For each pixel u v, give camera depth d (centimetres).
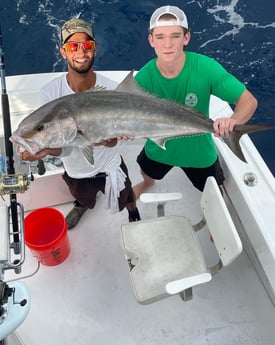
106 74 364
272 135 577
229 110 331
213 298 298
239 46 668
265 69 640
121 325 285
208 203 267
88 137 216
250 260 319
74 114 208
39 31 680
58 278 310
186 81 249
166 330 282
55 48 655
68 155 243
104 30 687
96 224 345
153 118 222
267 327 282
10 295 182
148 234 283
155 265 268
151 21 235
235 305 295
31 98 338
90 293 302
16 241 217
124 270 314
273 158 549
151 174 326
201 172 303
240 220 303
